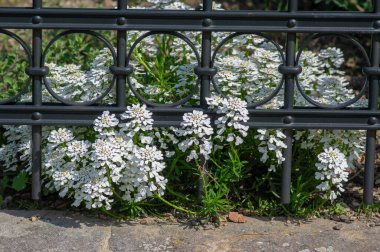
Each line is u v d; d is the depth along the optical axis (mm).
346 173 1301
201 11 1303
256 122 1327
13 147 1427
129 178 1295
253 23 1307
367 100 1407
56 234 1295
